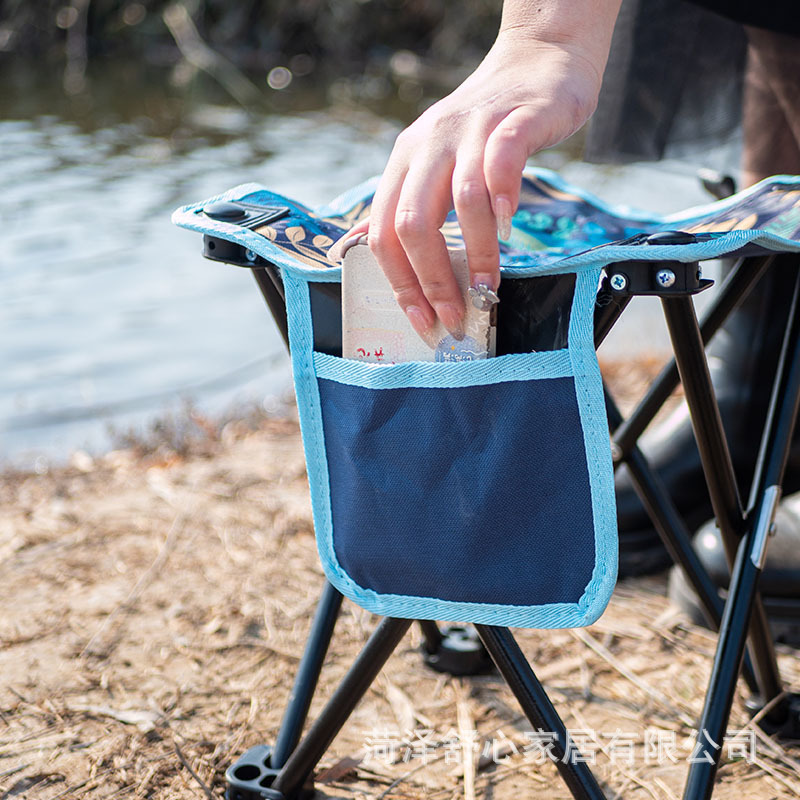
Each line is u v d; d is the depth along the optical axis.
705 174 1.16
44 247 3.93
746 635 0.91
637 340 2.82
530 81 0.74
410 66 8.65
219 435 2.38
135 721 1.19
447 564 0.79
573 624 0.76
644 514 1.53
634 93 1.27
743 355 1.46
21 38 8.73
